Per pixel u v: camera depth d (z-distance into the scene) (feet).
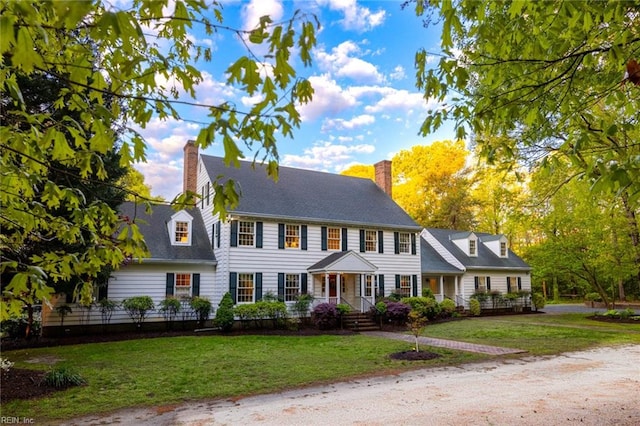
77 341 43.55
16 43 4.72
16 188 8.86
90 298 9.53
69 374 25.09
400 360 32.63
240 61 5.67
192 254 58.03
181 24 7.30
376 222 69.77
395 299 65.77
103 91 6.61
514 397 21.38
